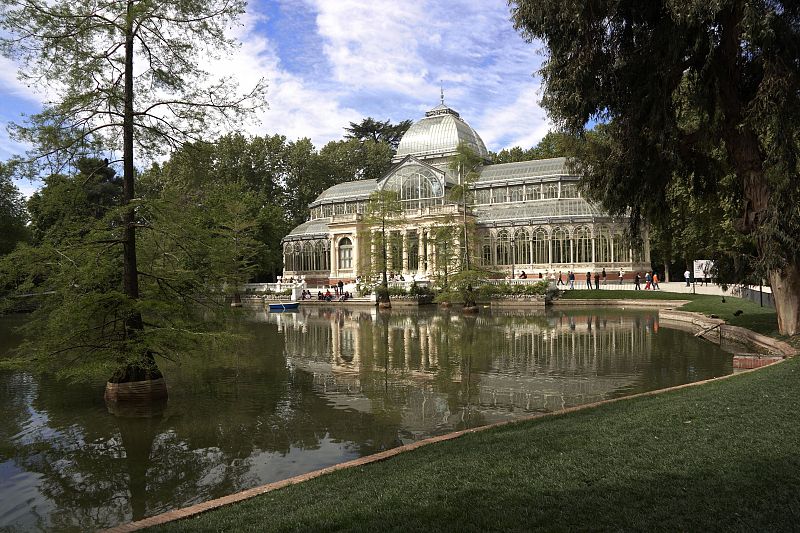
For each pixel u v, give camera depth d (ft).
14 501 32.78
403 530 19.72
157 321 59.31
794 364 48.96
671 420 32.68
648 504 20.81
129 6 53.72
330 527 20.56
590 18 64.49
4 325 134.41
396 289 191.72
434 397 54.34
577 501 21.44
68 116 53.11
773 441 27.30
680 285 214.07
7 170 51.13
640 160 71.20
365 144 372.99
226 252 61.87
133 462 38.88
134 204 53.31
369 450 39.32
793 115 59.57
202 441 42.93
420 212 242.37
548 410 48.26
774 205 62.13
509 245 230.48
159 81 57.16
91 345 54.44
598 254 217.97
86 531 28.84
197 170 60.23
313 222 295.89
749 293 135.44
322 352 84.94
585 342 89.15
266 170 327.06
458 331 109.29
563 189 240.73
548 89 72.69
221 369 72.43
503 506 21.34
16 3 48.85
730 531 18.31
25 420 50.03
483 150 290.15
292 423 46.75
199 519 23.26
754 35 57.72
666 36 63.87
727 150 73.46
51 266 52.01
